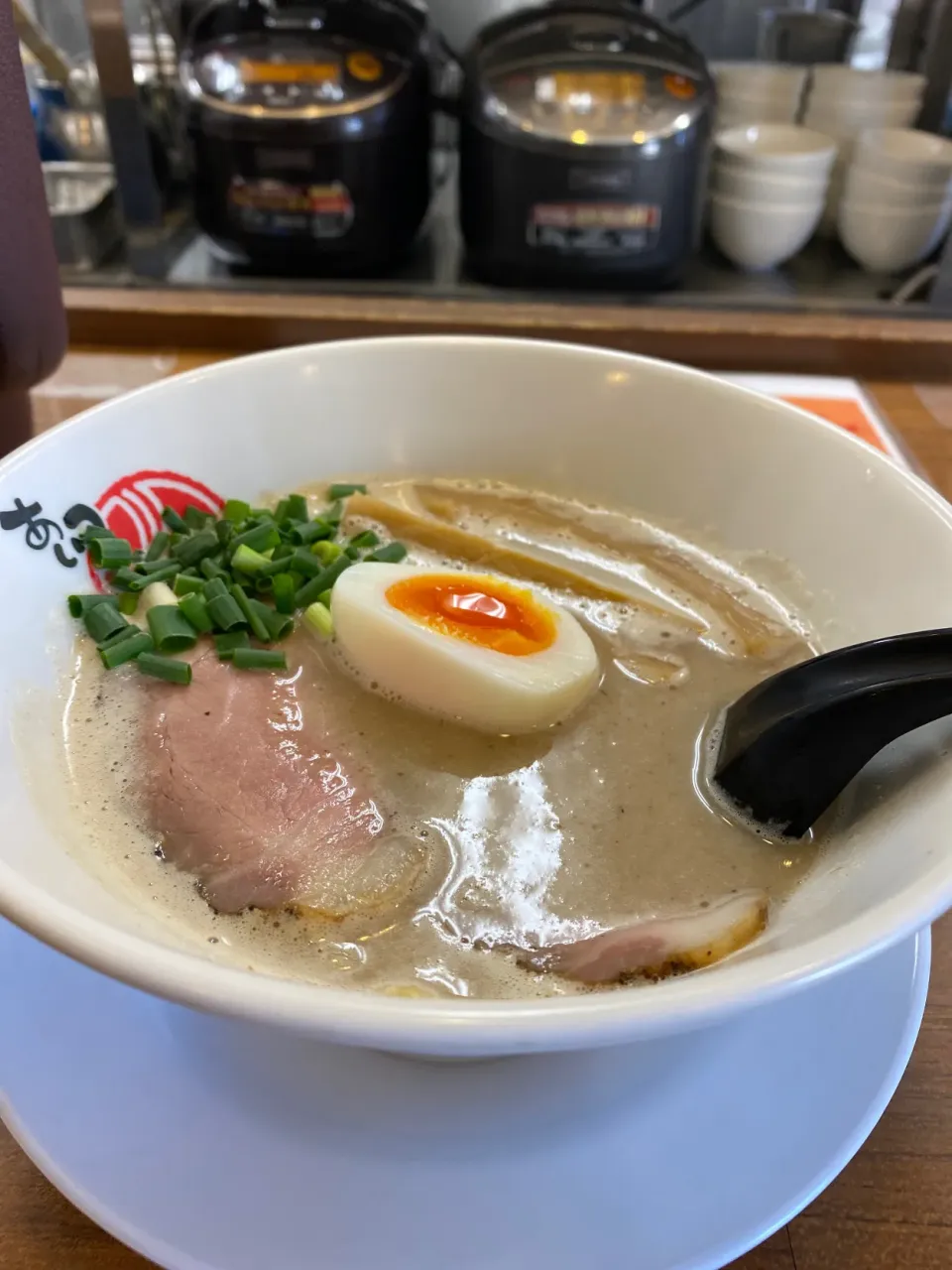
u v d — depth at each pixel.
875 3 1.09
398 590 0.54
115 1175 0.34
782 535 0.56
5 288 0.57
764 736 0.44
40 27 0.99
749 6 1.10
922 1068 0.42
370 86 0.89
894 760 0.42
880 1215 0.37
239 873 0.43
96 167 1.02
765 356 0.91
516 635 0.53
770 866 0.45
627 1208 0.34
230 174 0.90
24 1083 0.37
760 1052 0.38
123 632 0.51
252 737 0.50
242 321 0.90
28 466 0.49
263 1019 0.25
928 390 0.90
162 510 0.57
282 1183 0.34
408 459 0.65
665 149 0.89
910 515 0.49
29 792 0.40
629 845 0.46
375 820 0.47
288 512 0.60
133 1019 0.39
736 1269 0.35
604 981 0.39
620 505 0.63
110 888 0.39
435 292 0.96
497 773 0.49
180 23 0.94
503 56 0.90
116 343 0.92
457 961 0.40
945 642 0.40
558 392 0.62
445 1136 0.35
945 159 0.95
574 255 0.93
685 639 0.56
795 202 0.97
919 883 0.30
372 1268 0.32
